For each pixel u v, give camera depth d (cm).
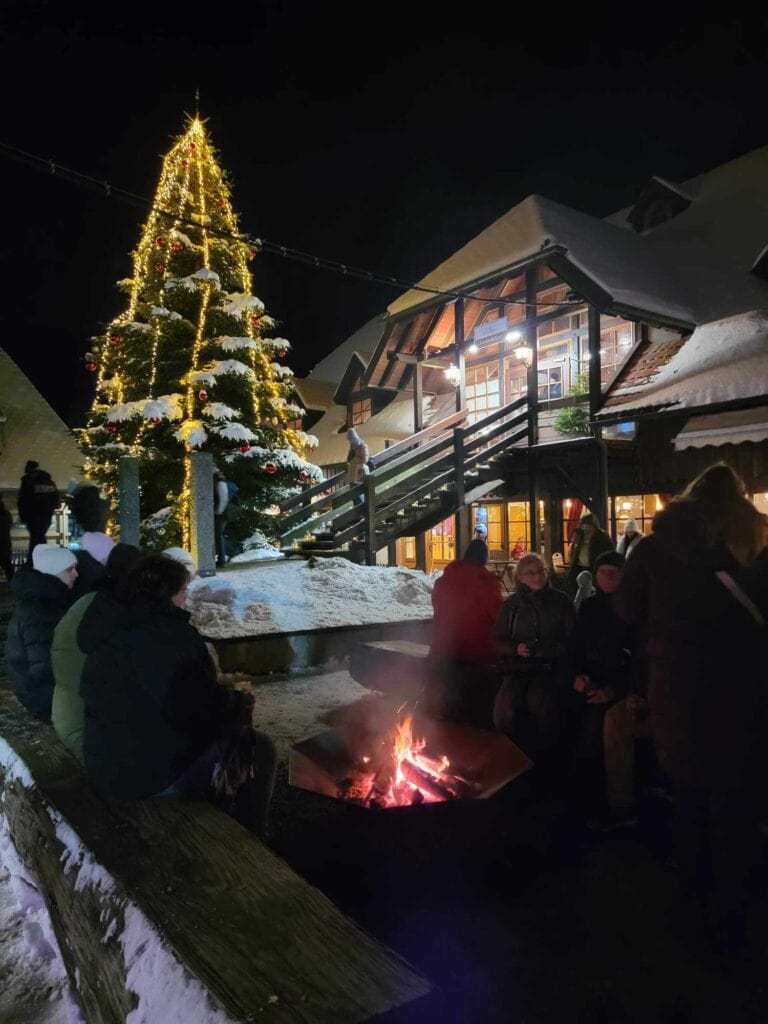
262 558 1279
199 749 276
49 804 275
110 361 1583
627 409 1277
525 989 222
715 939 242
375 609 790
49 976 271
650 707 258
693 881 263
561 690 405
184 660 265
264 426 1551
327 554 1260
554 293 1656
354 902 272
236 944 174
